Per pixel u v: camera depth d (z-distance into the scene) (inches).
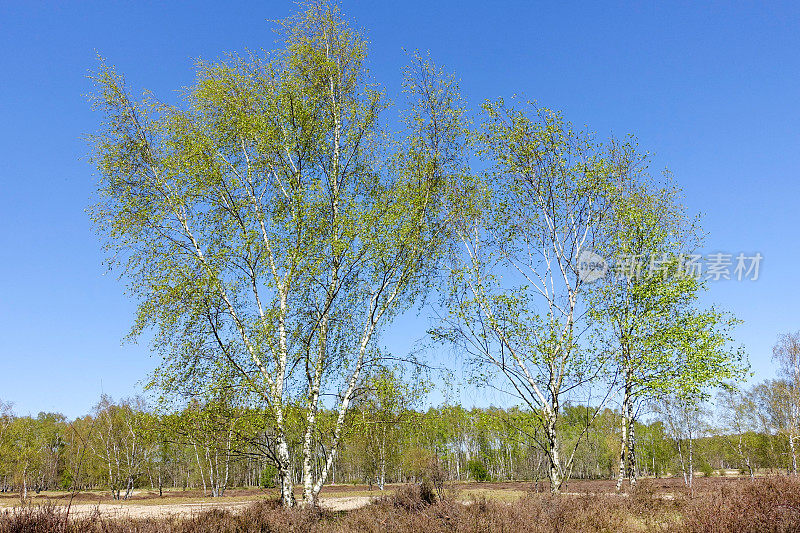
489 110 626.2
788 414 1444.4
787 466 1443.2
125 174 556.4
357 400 532.1
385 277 550.6
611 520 428.8
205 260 534.6
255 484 2167.8
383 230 526.0
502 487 1165.7
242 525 434.3
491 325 571.8
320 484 515.5
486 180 620.4
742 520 346.6
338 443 519.8
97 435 1450.5
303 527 433.7
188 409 495.2
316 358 545.6
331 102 601.6
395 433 537.0
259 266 540.4
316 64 607.8
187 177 541.3
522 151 607.8
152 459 1743.4
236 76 595.5
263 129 559.5
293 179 573.0
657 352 587.8
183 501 1239.5
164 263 518.9
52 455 1647.4
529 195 611.8
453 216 600.1
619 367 595.2
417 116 583.2
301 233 536.1
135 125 571.5
